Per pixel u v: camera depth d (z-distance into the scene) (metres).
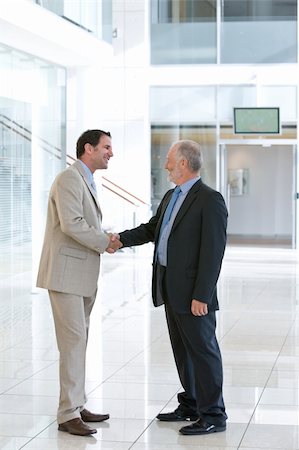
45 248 6.60
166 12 23.19
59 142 16.94
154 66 23.16
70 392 6.48
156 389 7.79
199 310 6.33
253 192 29.22
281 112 23.19
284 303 13.34
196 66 23.11
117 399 7.43
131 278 16.42
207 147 23.36
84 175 6.67
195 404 6.80
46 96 16.48
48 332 10.72
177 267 6.45
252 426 6.64
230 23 23.19
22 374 8.41
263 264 19.34
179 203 6.54
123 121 22.97
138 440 6.28
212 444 6.20
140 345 9.91
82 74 17.91
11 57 14.74
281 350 9.66
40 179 15.86
